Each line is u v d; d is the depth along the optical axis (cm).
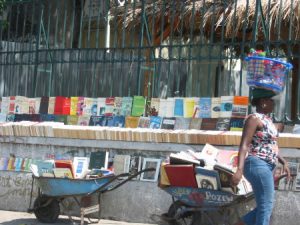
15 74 1083
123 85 992
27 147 994
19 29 1136
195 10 998
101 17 1106
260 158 691
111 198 920
